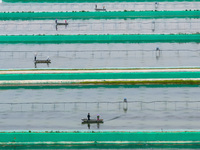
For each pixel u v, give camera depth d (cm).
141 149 17900
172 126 18950
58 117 19950
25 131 18738
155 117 19750
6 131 18762
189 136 18262
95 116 19925
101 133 18400
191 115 19862
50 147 18262
